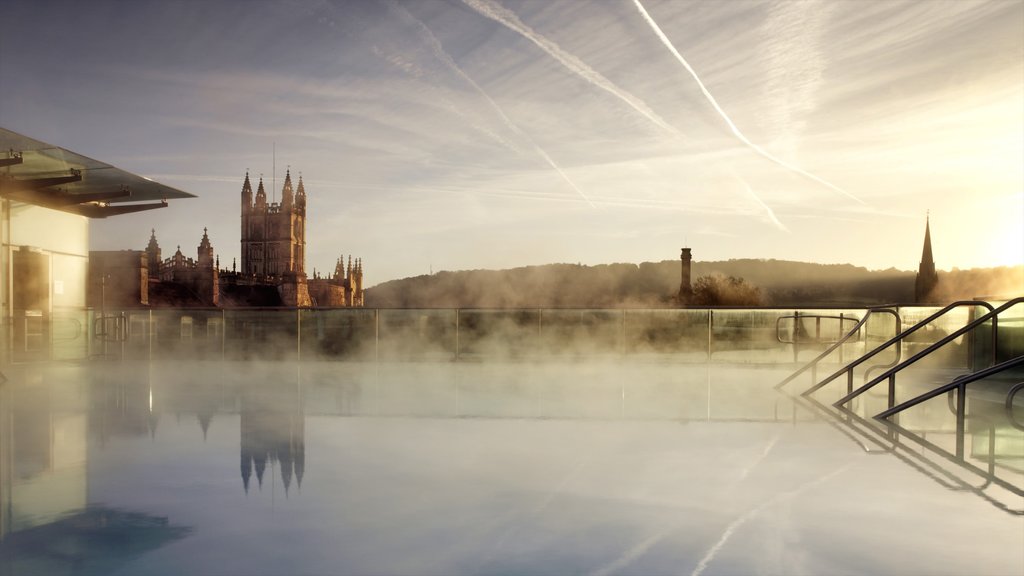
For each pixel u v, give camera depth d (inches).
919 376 401.1
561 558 107.1
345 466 169.0
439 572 101.4
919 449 193.9
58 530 120.1
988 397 297.9
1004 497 143.9
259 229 5767.7
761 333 478.9
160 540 114.9
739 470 166.4
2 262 465.1
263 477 157.6
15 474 160.1
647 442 201.8
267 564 104.5
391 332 508.1
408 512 130.4
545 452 186.5
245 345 512.7
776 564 105.2
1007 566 105.3
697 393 332.8
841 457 182.4
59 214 524.1
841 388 365.4
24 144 373.4
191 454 182.9
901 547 113.1
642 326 491.5
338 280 6830.7
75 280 542.9
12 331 474.3
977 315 353.7
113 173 452.4
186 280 3752.5
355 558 106.9
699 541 115.4
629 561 106.0
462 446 194.7
